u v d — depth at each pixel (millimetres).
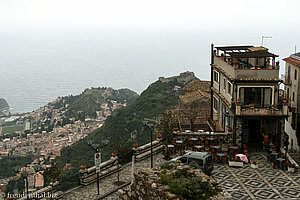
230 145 32781
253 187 23875
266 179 25375
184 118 46562
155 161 30312
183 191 15422
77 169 58406
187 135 33062
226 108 36250
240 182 24859
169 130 33938
